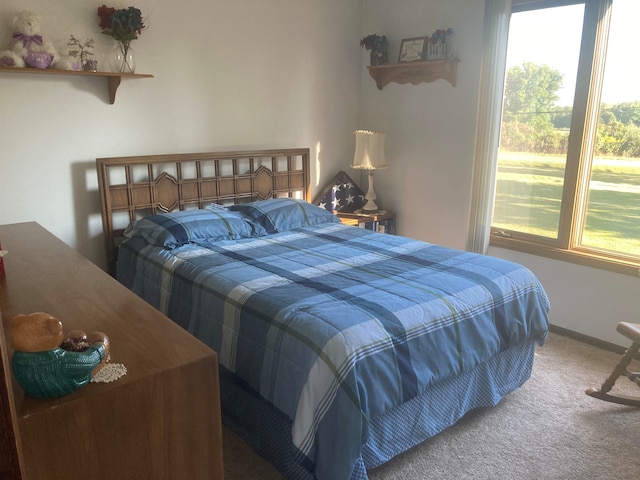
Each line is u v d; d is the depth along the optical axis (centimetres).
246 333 203
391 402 180
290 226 333
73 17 280
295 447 173
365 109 426
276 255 272
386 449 192
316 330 179
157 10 307
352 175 436
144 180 320
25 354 104
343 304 199
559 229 327
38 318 105
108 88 296
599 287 309
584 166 313
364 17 413
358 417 167
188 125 333
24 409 103
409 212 409
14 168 275
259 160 368
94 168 301
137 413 116
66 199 295
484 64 332
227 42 339
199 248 282
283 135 382
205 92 336
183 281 246
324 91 400
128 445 117
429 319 198
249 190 362
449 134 370
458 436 224
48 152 285
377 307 197
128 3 296
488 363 233
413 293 214
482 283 231
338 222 359
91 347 114
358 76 421
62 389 106
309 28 380
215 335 219
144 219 300
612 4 290
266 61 361
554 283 331
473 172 351
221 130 349
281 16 363
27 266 195
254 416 204
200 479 131
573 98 310
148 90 312
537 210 339
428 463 206
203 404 126
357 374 170
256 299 208
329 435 168
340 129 418
